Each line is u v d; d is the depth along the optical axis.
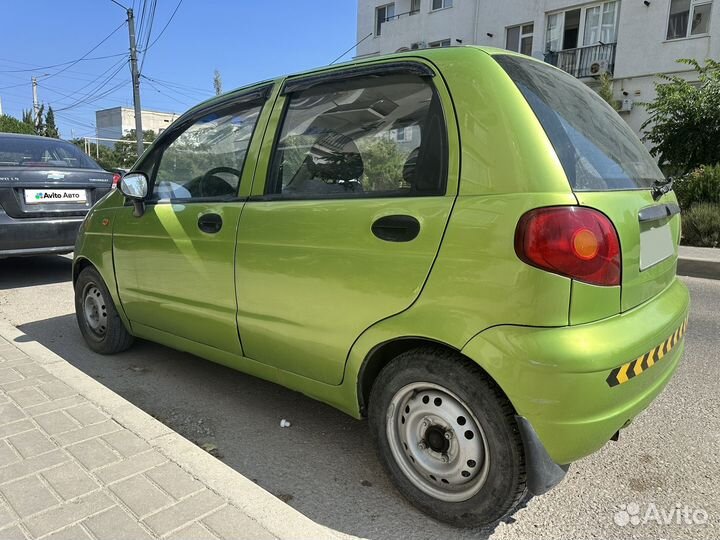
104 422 2.88
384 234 2.29
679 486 2.60
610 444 2.98
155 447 2.63
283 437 3.05
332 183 2.61
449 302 2.10
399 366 2.31
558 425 1.93
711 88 14.12
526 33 22.19
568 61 20.94
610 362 1.94
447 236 2.11
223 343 3.13
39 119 49.50
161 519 2.12
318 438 3.04
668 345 2.33
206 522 2.11
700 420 3.26
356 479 2.64
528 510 2.41
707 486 2.60
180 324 3.40
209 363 4.16
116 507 2.19
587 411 1.93
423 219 2.18
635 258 2.17
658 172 2.89
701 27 17.95
